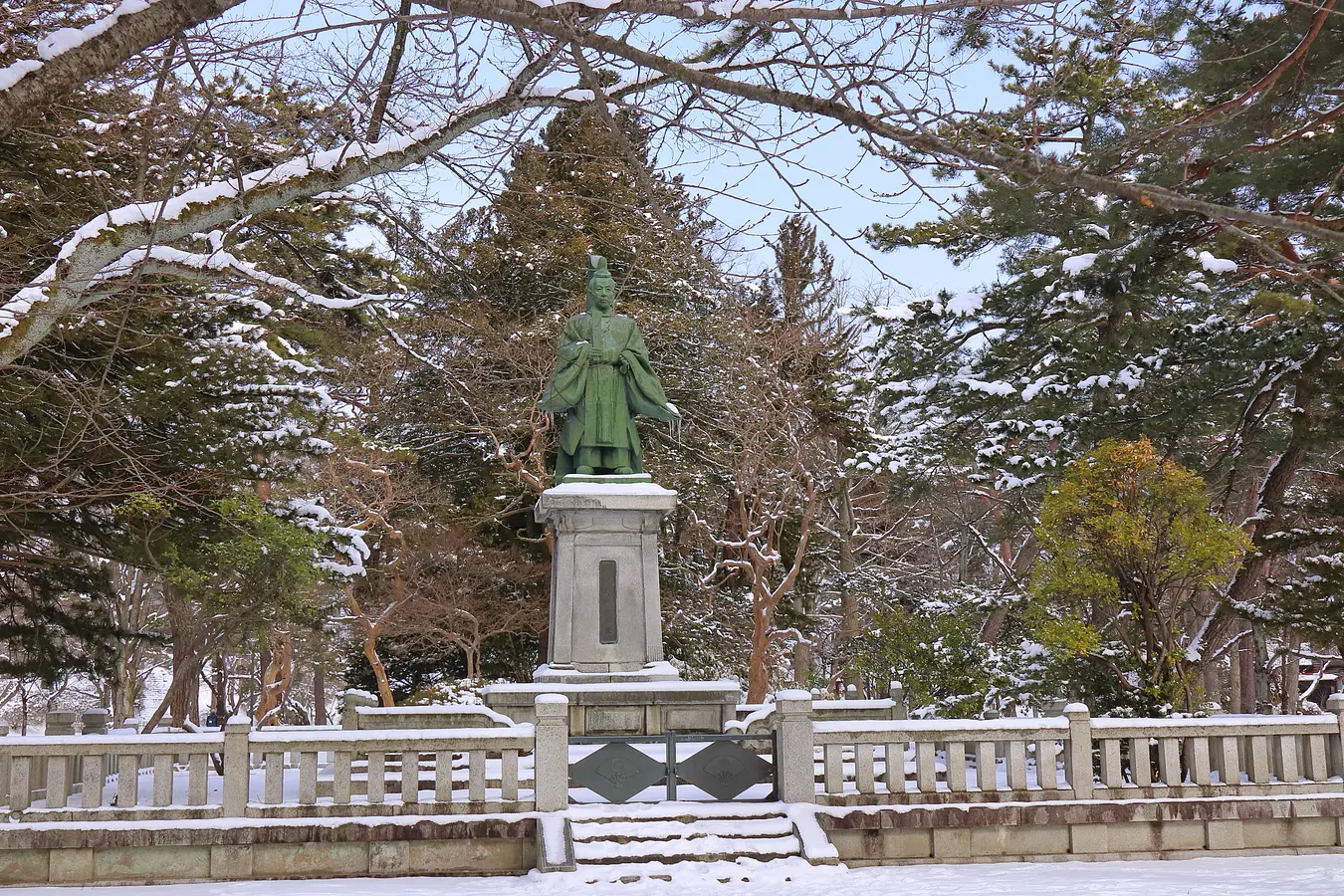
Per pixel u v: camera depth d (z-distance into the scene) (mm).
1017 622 26547
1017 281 23656
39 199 15906
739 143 8578
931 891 11078
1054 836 13281
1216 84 12797
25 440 17172
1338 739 14297
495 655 33875
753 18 7227
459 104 9273
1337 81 12602
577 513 17797
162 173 15359
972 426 26641
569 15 7406
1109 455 16578
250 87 12594
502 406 29219
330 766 17375
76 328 15477
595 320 18797
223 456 19391
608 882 11438
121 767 12320
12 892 11398
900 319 25062
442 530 31062
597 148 18656
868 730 13227
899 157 7699
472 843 12312
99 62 6902
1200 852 13500
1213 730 13906
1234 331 21422
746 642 34906
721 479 33625
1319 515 20938
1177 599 17938
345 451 25094
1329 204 16125
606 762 12977
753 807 12797
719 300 28141
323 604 29797
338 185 9148
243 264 11672
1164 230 19641
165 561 20031
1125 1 8688
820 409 32531
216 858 11953
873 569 38344
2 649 27406
